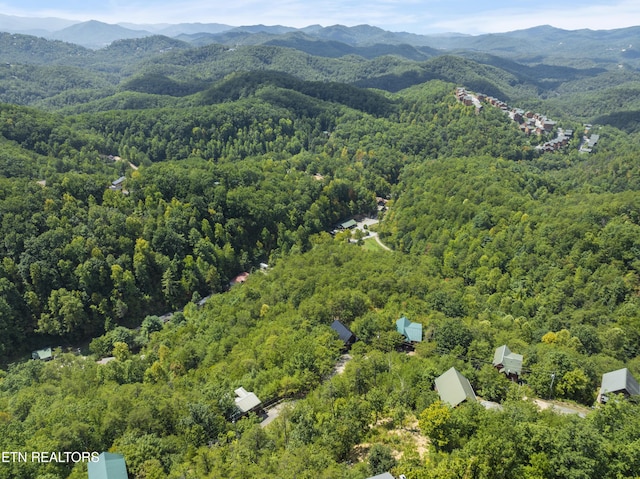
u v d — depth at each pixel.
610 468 46.91
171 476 59.34
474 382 76.06
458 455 50.94
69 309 138.75
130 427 72.81
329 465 55.66
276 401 81.50
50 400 88.31
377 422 67.69
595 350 95.62
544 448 49.88
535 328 109.62
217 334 116.69
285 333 102.00
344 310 110.19
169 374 102.75
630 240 126.50
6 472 60.41
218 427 72.12
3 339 132.62
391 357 85.25
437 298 115.69
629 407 56.84
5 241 143.12
